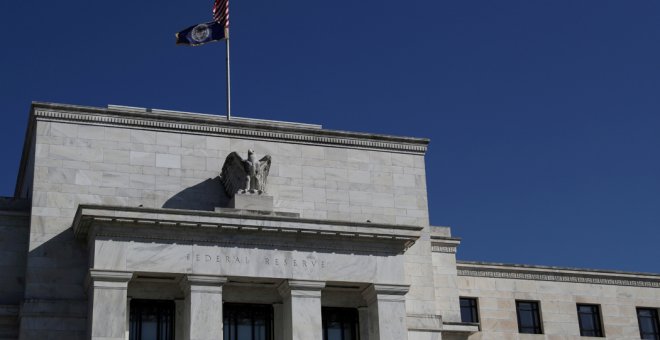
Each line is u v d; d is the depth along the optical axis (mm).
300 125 55375
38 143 48875
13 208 48938
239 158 49312
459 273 60438
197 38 56031
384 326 47594
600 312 63469
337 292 49812
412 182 55156
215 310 45250
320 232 47625
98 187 49188
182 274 45375
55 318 45344
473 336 59344
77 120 50000
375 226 48594
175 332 46594
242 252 46594
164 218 45312
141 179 50156
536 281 62344
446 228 58719
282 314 48406
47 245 46969
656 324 65000
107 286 44000
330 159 54000
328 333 49406
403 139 55844
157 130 51344
